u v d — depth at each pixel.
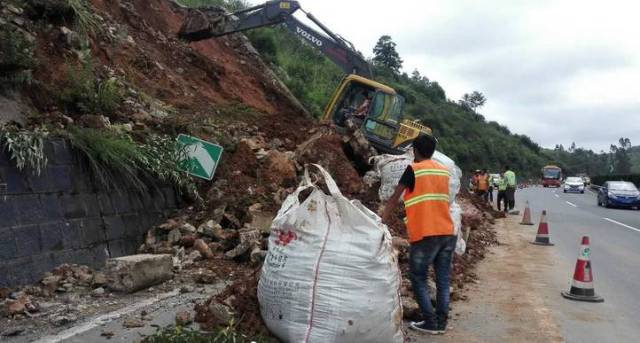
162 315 5.46
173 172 8.50
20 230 6.07
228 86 15.55
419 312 5.93
